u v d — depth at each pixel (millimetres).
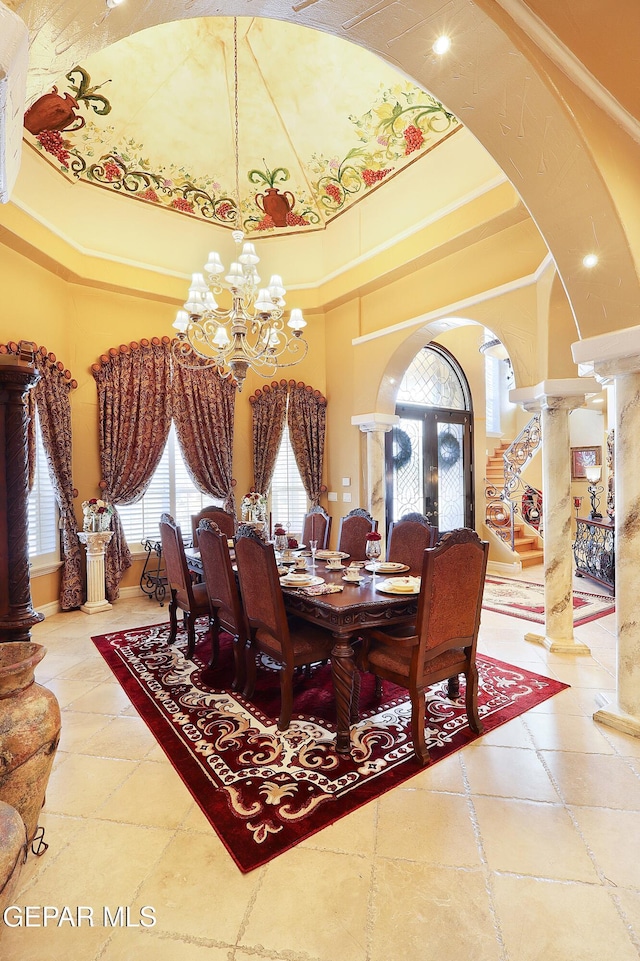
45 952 1360
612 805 1943
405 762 2246
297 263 5863
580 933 1393
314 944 1370
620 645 2582
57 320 4906
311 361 6141
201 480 5824
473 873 1606
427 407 7164
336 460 6031
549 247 2332
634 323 2314
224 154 4996
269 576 2455
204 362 5840
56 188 4492
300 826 1831
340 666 2352
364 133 4484
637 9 1593
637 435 2531
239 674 3025
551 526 3781
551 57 1789
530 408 3967
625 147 2098
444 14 1578
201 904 1501
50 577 4840
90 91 4008
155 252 5430
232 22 3918
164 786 2084
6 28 785
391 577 3080
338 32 1678
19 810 1501
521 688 3043
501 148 2074
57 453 4785
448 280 4578
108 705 2842
